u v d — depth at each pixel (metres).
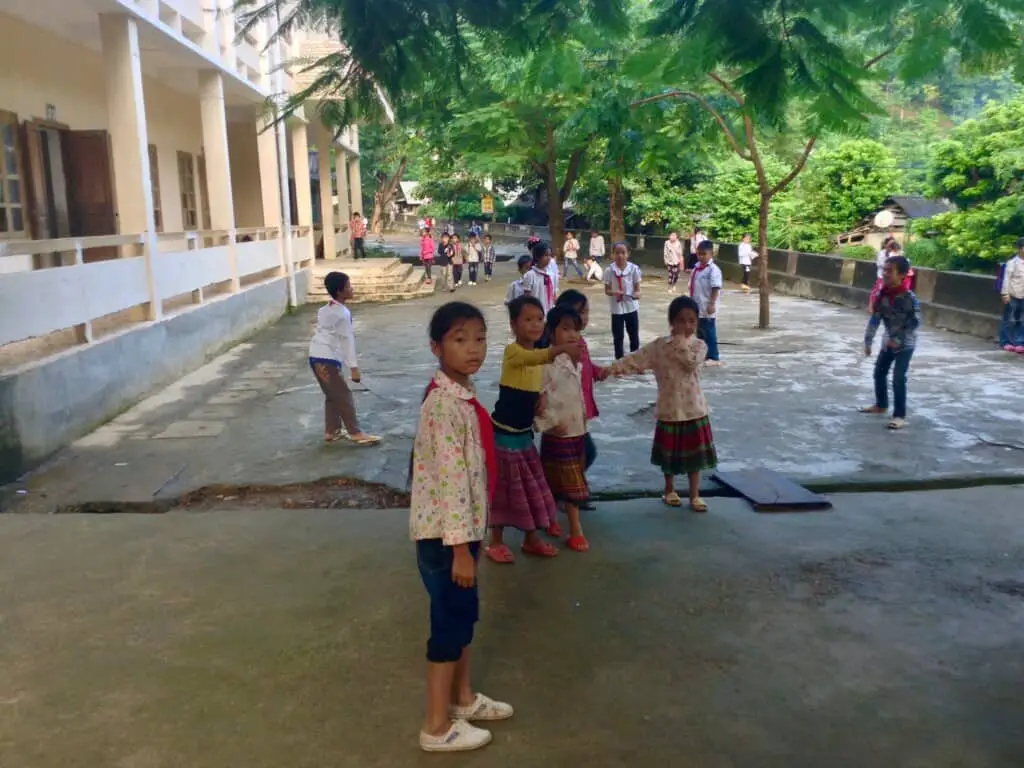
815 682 3.51
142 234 9.88
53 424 7.42
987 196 16.16
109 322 10.02
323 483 6.56
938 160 16.53
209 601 4.31
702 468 5.59
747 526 5.34
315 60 5.05
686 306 5.41
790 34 4.04
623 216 29.91
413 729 3.19
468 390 3.06
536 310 4.49
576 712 3.30
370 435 7.74
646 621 4.07
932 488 6.30
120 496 6.27
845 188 24.50
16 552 4.99
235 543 5.12
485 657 3.74
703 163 22.75
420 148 30.95
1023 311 11.77
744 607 4.21
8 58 10.25
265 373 11.18
